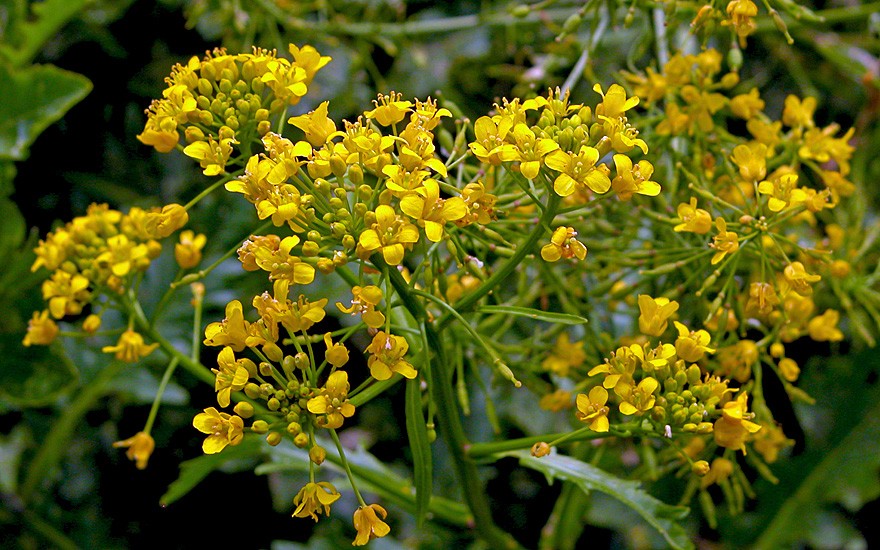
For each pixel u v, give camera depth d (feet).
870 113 1.20
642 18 1.18
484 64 1.33
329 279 1.18
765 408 0.98
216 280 1.19
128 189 1.25
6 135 1.08
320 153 0.83
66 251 0.95
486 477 1.19
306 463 1.06
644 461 1.04
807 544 1.21
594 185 0.82
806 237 1.13
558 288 1.02
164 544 1.20
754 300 0.93
